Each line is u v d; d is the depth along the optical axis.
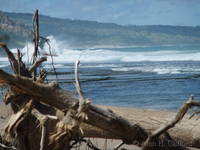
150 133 6.32
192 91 19.00
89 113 5.93
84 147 8.17
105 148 8.12
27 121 6.04
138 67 37.38
